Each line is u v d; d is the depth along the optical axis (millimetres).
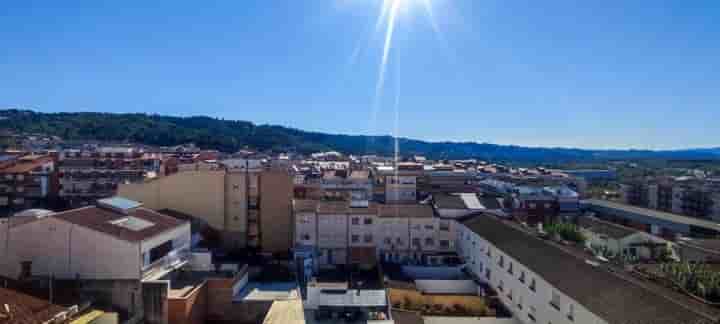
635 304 27844
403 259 65312
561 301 33906
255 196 71625
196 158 128125
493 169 150000
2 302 33469
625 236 62125
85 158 101438
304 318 43844
